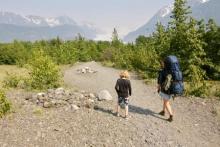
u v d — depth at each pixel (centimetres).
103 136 1091
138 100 1734
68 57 6669
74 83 2622
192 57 2256
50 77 2278
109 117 1305
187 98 1820
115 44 9394
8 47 7925
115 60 5862
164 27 2909
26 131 1130
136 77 3156
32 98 1623
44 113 1366
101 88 2270
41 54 2375
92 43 10581
